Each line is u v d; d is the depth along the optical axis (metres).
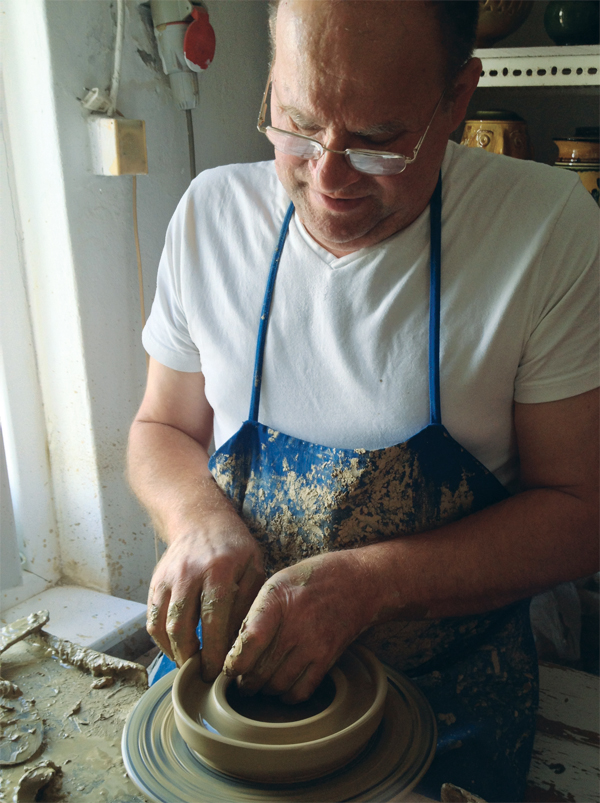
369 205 0.91
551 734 1.10
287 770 0.70
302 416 1.06
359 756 0.76
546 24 1.61
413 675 1.03
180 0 1.59
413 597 0.90
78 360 1.62
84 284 1.59
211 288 1.13
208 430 1.32
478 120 1.61
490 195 1.00
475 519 0.96
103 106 1.53
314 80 0.79
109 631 1.64
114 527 1.77
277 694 0.80
